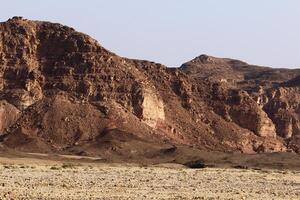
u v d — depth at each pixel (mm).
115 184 87750
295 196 77875
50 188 76062
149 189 81312
